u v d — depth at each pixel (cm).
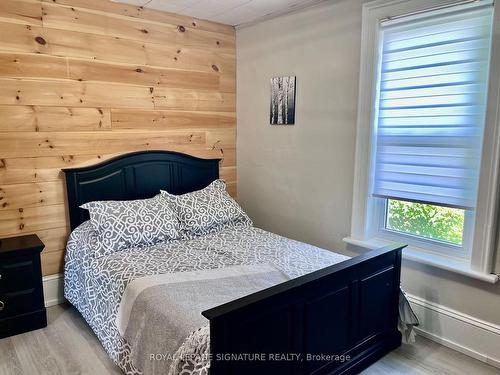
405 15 244
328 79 296
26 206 279
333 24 287
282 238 292
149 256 248
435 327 251
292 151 333
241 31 366
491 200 217
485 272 224
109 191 308
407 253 260
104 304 228
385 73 262
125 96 313
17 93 266
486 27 215
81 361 227
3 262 246
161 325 176
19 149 272
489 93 212
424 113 246
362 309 212
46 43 273
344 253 301
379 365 226
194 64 349
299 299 176
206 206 309
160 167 334
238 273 219
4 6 255
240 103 379
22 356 232
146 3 302
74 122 291
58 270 298
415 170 254
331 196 306
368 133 271
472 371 222
